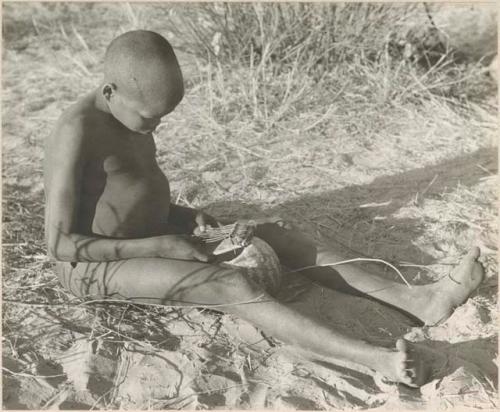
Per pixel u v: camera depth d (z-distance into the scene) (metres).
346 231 4.05
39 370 3.07
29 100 5.58
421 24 5.89
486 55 5.76
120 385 3.01
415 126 5.11
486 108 5.36
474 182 4.48
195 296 3.14
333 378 3.04
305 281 3.56
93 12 7.03
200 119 5.14
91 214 3.24
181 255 3.17
